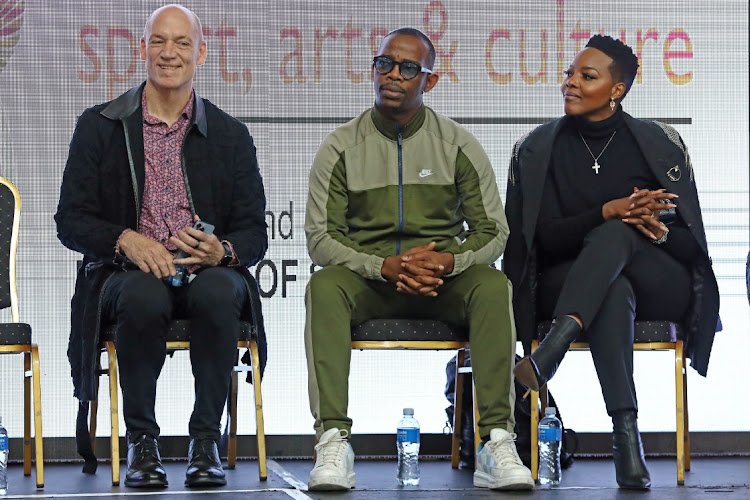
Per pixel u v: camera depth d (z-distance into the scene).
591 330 7.73
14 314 8.27
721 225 9.92
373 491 7.30
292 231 9.83
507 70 9.99
